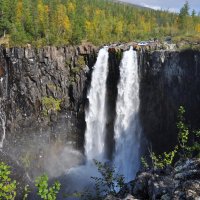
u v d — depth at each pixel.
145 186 14.06
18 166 61.69
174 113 55.06
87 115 64.44
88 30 77.88
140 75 58.38
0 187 10.70
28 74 62.31
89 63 63.91
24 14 77.31
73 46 63.50
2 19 69.88
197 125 51.31
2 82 63.38
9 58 62.31
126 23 107.00
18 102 63.78
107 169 19.11
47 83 63.59
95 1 127.25
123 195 14.89
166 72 55.12
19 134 64.50
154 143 57.84
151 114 58.19
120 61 59.97
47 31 70.19
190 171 12.70
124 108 61.09
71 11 91.62
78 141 66.06
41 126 64.19
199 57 51.66
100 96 63.06
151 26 111.69
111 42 73.50
